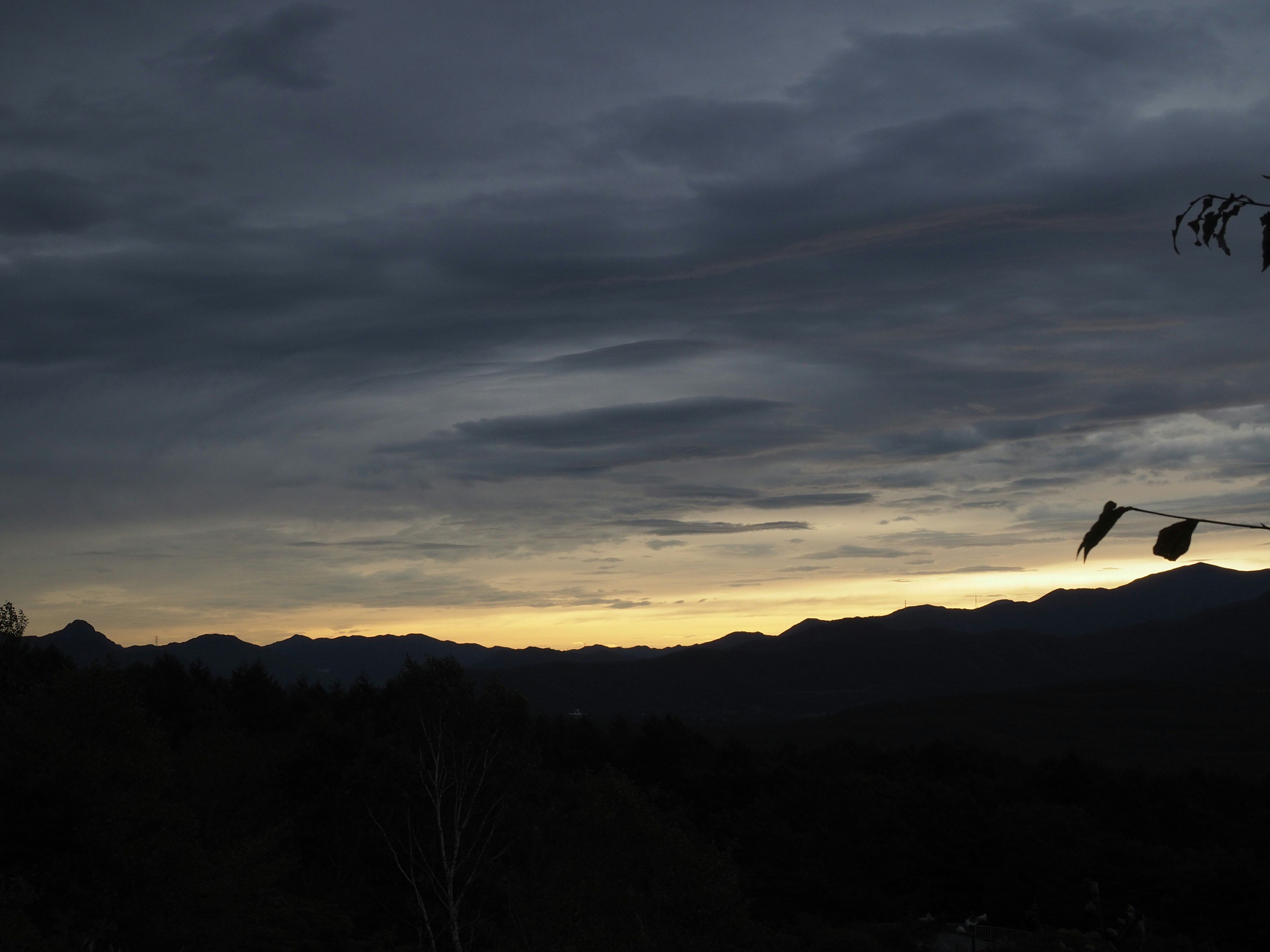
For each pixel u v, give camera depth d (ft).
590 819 78.33
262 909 80.28
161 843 72.74
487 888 97.91
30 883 67.31
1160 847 146.92
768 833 160.35
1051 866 145.18
